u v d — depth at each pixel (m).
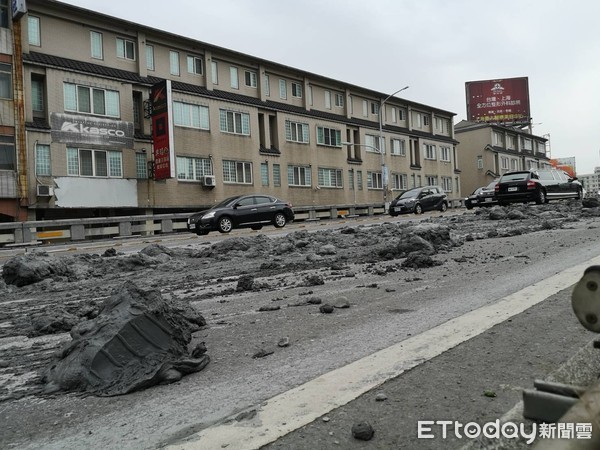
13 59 24.19
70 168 25.89
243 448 2.58
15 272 8.95
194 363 3.81
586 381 2.46
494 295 5.71
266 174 36.12
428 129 55.38
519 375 3.29
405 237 9.70
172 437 2.79
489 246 9.95
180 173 30.48
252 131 34.97
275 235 17.86
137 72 29.38
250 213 21.39
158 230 25.73
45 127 24.97
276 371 3.72
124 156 27.91
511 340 3.99
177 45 31.53
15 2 23.88
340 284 7.12
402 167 50.00
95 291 7.83
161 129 28.08
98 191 26.62
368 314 5.25
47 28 26.02
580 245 9.18
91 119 26.69
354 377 3.44
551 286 5.82
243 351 4.25
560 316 4.57
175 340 4.02
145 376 3.58
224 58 34.41
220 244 12.50
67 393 3.54
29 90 24.84
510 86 74.44
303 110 39.66
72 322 5.58
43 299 7.44
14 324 5.91
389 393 3.14
